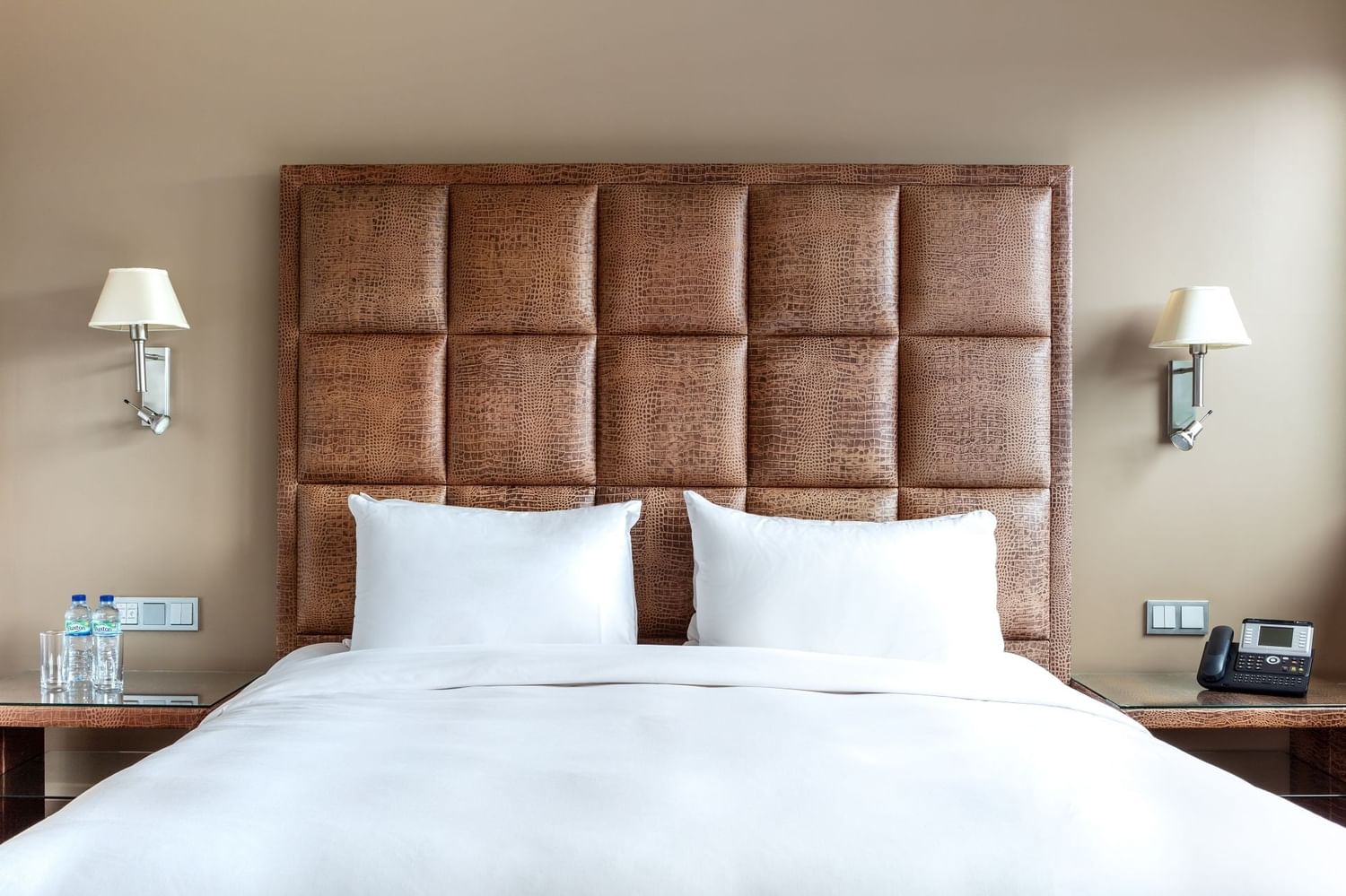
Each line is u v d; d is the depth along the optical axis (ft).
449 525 8.77
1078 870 4.54
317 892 4.41
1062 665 9.59
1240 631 9.70
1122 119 10.05
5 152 9.94
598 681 7.38
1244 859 4.60
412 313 9.55
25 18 9.94
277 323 9.98
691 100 10.05
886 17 10.05
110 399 9.96
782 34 10.04
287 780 5.27
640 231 9.56
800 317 9.53
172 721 8.59
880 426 9.54
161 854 4.54
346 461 9.53
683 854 4.60
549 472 9.53
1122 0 10.05
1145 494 10.10
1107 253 10.07
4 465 9.95
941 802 5.12
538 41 10.03
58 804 8.93
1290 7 10.09
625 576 8.98
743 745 5.90
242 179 9.97
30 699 8.78
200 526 9.97
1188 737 10.18
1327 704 8.69
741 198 9.61
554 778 5.34
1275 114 10.09
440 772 5.41
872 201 9.56
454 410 9.57
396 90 10.02
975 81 10.05
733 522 8.84
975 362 9.53
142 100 9.96
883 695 7.22
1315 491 10.12
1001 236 9.55
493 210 9.56
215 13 9.97
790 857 4.60
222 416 9.97
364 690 7.34
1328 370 10.12
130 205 9.95
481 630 8.30
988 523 8.98
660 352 9.55
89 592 9.97
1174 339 9.32
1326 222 10.08
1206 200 10.09
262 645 9.98
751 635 8.38
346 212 9.53
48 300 9.94
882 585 8.37
